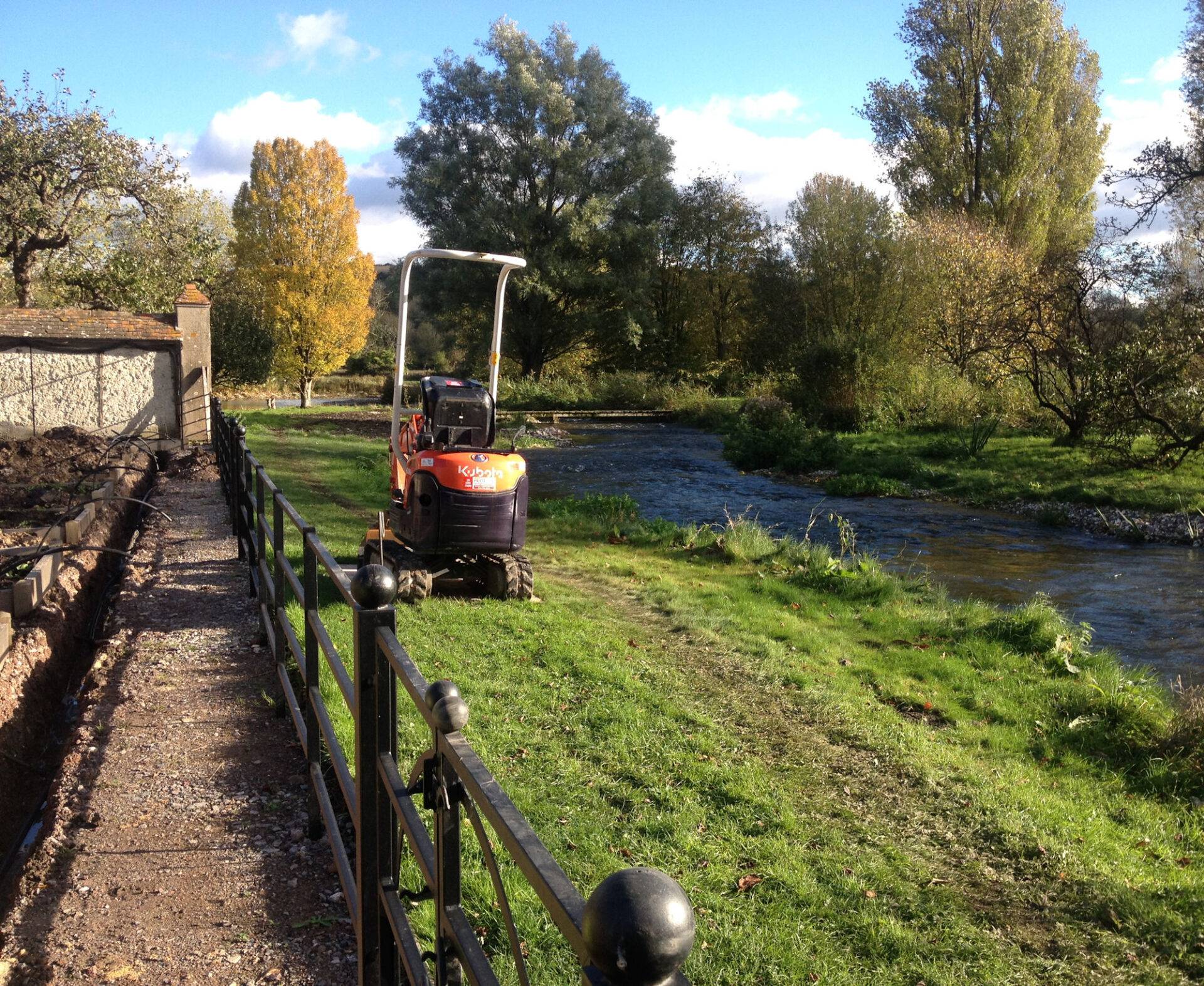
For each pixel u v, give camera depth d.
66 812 3.88
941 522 16.47
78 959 2.91
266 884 3.38
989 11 37.69
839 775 5.39
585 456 26.11
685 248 51.81
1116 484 18.80
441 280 43.31
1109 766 5.93
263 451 21.88
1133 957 3.76
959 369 30.67
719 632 8.39
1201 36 20.09
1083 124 38.69
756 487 20.48
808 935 3.71
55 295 31.83
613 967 0.89
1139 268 20.89
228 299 33.75
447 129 43.41
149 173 28.44
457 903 1.84
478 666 6.74
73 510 9.68
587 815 4.55
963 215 34.66
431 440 8.31
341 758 3.27
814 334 33.97
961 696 7.09
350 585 2.31
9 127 25.48
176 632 6.47
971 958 3.70
